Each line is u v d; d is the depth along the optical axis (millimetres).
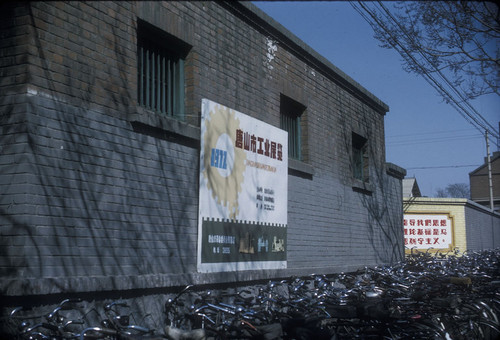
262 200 9406
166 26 7621
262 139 9539
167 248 7281
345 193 13031
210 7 8656
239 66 9297
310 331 6090
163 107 7852
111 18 6688
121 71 6762
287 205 10344
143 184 6969
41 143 5688
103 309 6203
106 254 6336
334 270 11812
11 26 5738
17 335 4961
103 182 6375
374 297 8273
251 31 9734
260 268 9227
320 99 12195
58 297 5688
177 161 7605
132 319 6617
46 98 5785
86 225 6105
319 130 12039
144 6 7227
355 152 14578
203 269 7809
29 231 5473
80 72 6199
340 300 8062
